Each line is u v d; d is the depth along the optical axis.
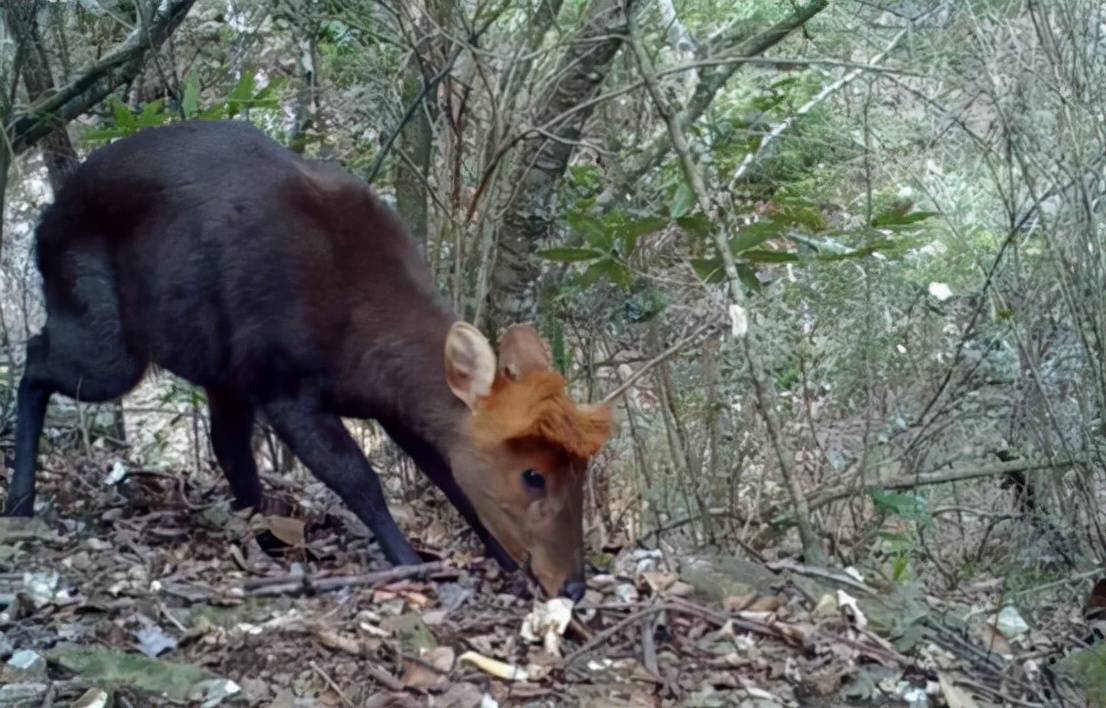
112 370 1.91
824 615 1.77
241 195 1.79
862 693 1.63
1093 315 1.90
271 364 1.79
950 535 2.24
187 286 1.81
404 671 1.57
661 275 2.20
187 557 1.85
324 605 1.71
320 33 2.40
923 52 2.18
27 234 2.62
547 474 1.66
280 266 1.77
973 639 1.83
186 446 2.63
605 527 2.08
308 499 2.14
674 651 1.67
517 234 2.14
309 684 1.54
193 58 2.60
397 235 1.86
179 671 1.52
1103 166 1.94
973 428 2.21
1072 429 2.01
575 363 2.29
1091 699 1.69
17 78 2.22
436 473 1.84
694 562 1.90
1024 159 2.05
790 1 2.20
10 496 1.92
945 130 2.18
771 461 2.16
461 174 2.24
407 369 1.76
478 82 2.27
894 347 2.24
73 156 2.48
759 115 2.39
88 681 1.49
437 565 1.79
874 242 2.03
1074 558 1.99
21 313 2.60
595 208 2.21
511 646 1.64
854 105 2.54
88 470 2.17
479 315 2.05
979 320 2.21
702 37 2.58
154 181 1.85
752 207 2.29
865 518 2.23
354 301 1.79
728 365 2.11
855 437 2.22
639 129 2.26
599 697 1.56
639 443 2.08
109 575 1.75
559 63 2.12
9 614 1.61
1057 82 1.88
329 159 2.22
